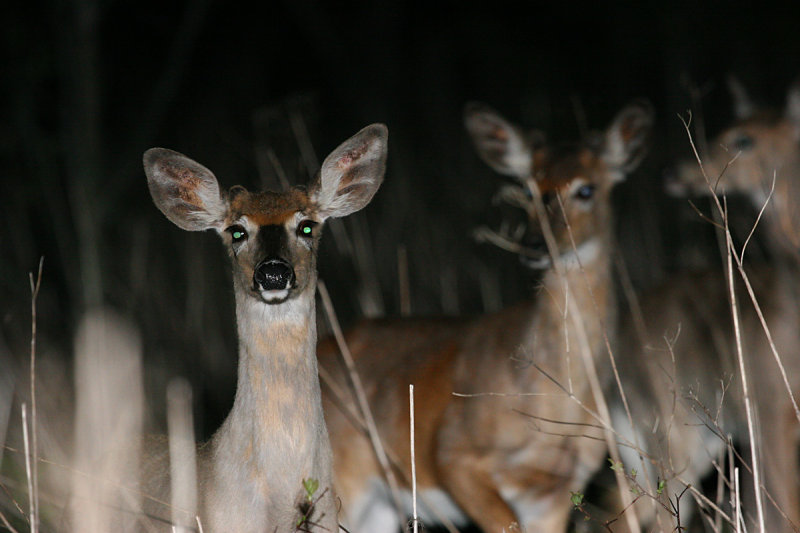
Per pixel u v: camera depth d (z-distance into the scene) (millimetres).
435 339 11102
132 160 20656
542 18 26594
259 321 7602
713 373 11773
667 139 19438
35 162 19453
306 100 17812
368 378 11180
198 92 25297
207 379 14516
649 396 12227
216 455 7793
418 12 27000
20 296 15781
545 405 10102
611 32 25547
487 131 11961
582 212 10617
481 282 15914
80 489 8625
